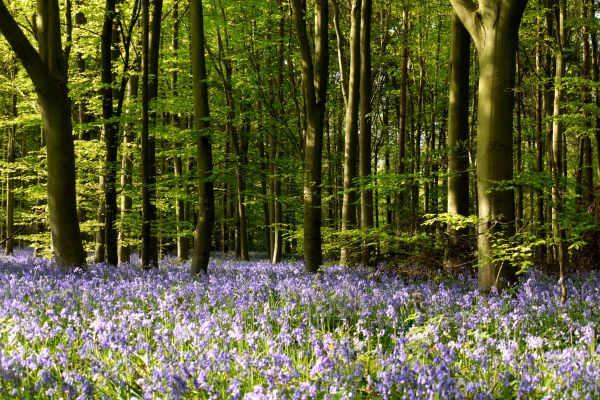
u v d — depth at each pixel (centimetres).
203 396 430
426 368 439
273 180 2139
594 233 1284
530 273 1118
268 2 1906
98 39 1752
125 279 1066
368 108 1577
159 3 1498
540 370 488
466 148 1269
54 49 1148
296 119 2023
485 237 880
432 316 729
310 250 1272
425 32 2036
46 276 957
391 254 1362
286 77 2167
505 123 870
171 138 1592
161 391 416
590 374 460
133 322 623
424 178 1162
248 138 2189
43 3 1140
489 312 708
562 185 909
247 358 495
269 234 2558
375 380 493
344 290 870
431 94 2527
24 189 1798
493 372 496
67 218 1168
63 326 657
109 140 1429
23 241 4022
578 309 775
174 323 672
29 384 444
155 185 1401
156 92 1684
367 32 1574
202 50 1226
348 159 1547
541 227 839
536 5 1306
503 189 849
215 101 1973
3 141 3197
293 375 455
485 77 879
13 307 680
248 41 1877
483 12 875
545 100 1520
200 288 888
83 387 411
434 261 1238
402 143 1709
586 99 1468
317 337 604
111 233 1404
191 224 1766
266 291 935
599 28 1323
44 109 1150
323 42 1265
